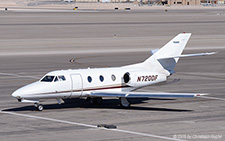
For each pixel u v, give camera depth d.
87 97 98.75
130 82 95.38
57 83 87.69
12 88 120.81
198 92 116.81
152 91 118.56
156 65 102.38
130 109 92.25
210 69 169.88
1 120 79.75
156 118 82.12
